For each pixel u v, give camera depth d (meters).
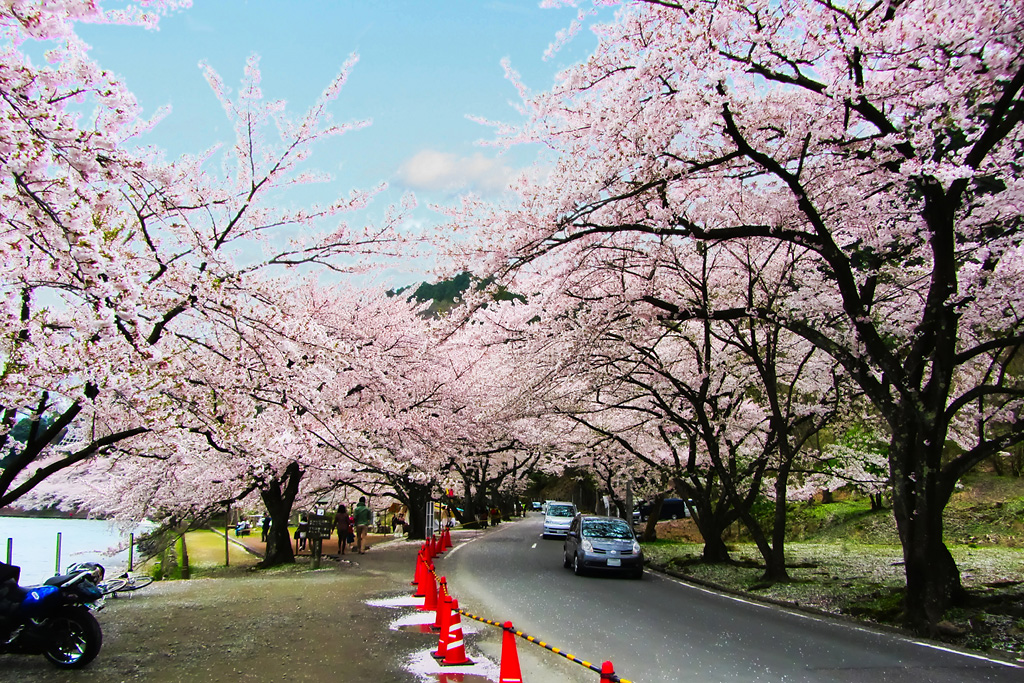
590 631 9.48
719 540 19.17
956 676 7.14
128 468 16.62
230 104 11.23
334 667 7.25
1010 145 11.31
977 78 9.15
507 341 18.80
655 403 19.08
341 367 10.63
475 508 46.03
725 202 13.37
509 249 11.64
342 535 23.00
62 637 7.30
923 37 8.98
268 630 9.29
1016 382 16.52
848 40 9.26
